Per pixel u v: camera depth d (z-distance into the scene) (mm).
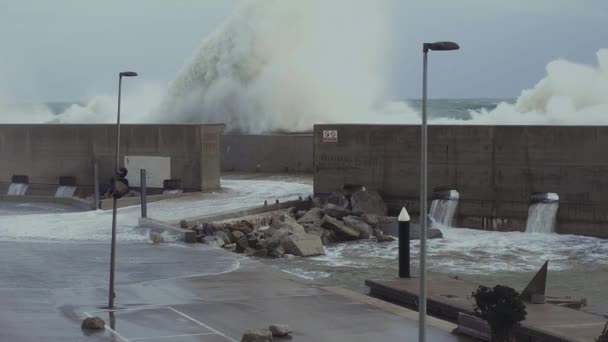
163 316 20547
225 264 27719
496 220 39844
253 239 33812
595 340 17438
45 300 22078
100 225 35844
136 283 24531
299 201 42000
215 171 48781
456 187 40750
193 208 40656
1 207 45281
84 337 18312
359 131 43031
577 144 38156
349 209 41688
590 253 33781
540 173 38938
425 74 14922
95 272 26031
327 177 43906
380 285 24547
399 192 42281
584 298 24719
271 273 26391
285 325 19156
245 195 45625
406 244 25797
